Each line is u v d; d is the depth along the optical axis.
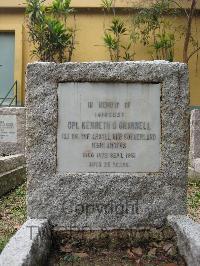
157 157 1.43
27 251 1.06
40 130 1.41
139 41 4.75
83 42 4.80
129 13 4.77
